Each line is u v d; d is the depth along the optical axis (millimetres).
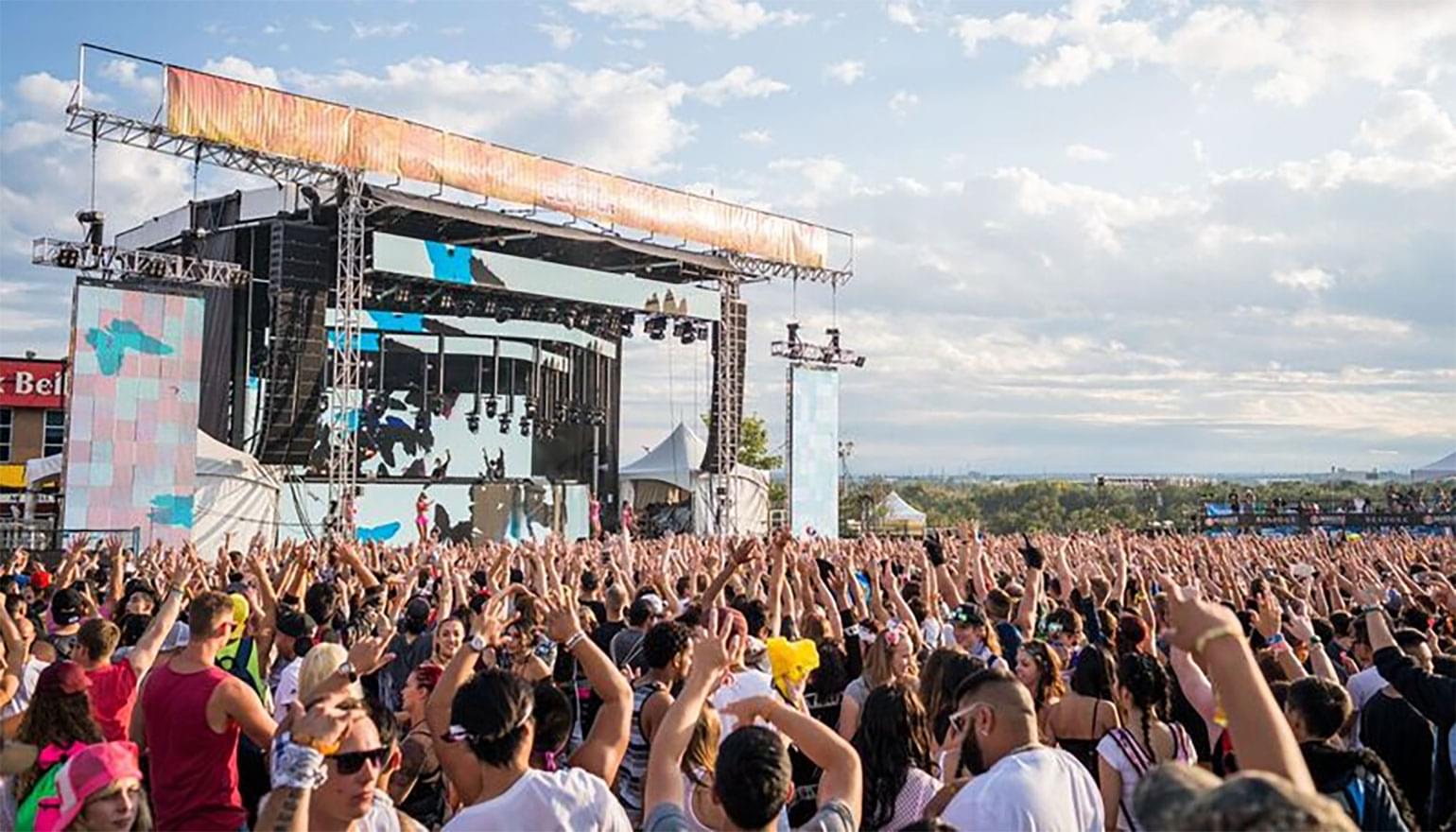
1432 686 5293
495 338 36344
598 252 37125
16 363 39875
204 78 23172
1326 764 4129
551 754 4730
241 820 4574
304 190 28969
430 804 5297
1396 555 17984
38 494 26703
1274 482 92188
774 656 5234
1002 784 3678
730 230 34719
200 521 27141
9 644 6188
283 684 6117
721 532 37156
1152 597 10039
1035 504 81250
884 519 52062
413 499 34250
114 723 5355
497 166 28562
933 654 5309
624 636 6797
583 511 39406
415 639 7172
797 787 5137
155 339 23562
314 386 28922
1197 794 1795
